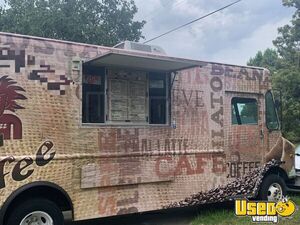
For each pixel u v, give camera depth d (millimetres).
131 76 6672
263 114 8469
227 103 7898
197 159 7352
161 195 6863
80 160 5969
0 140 5309
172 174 6996
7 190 5309
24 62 5551
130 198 6484
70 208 5848
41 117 5648
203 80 7551
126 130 6512
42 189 5637
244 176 7988
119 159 6375
